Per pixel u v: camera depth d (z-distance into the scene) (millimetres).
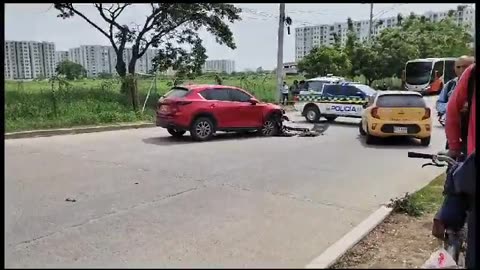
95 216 5703
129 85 19125
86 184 7383
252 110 13898
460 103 3684
